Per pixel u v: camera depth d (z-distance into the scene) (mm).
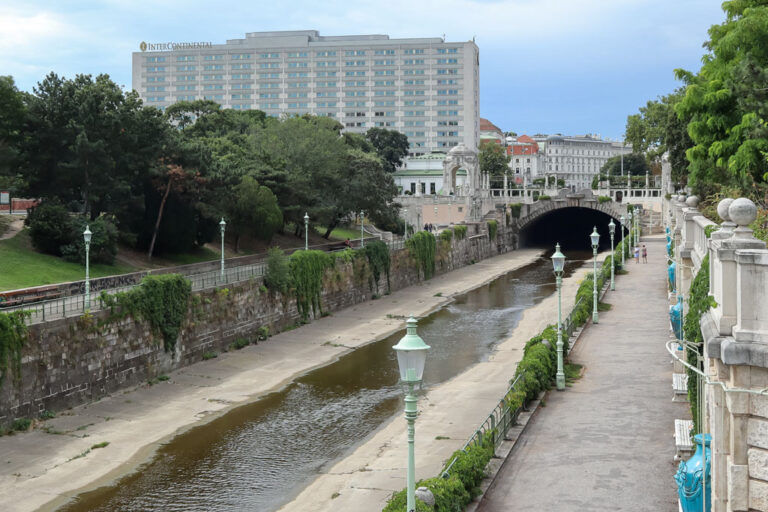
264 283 65500
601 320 58125
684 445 26609
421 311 80562
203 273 63562
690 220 37812
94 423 41125
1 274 55125
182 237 75375
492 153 198750
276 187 91812
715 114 45750
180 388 48781
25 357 39500
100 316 45344
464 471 24812
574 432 31594
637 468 27156
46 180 66875
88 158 64875
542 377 37281
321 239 106312
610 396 36875
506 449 29516
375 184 104875
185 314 53562
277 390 49281
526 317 75625
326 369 55156
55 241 63812
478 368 54062
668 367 42156
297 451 37688
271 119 134250
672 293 51594
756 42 43188
